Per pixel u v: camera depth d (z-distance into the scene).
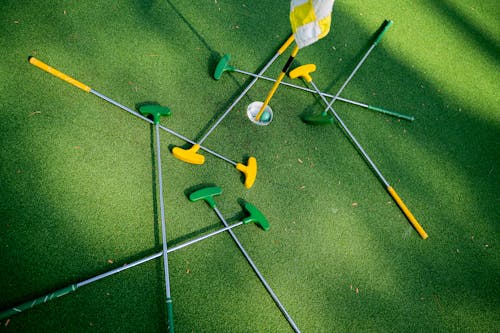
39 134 1.77
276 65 2.24
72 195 1.70
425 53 2.51
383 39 2.48
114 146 1.83
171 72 2.07
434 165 2.17
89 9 2.10
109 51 2.04
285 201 1.92
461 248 1.98
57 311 1.50
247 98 2.11
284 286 1.74
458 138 2.29
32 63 1.86
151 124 1.94
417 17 2.62
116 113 1.91
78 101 1.88
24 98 1.83
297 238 1.85
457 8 2.73
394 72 2.40
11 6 2.00
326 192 1.98
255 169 1.90
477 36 2.66
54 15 2.04
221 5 2.31
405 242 1.95
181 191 1.82
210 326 1.61
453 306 1.85
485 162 2.25
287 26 2.37
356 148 2.12
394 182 2.08
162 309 1.60
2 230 1.58
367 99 2.28
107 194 1.74
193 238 1.75
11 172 1.67
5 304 1.48
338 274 1.82
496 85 2.51
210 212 1.82
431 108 2.34
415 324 1.79
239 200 1.88
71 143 1.79
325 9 1.28
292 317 1.70
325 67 2.31
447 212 2.06
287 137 2.07
